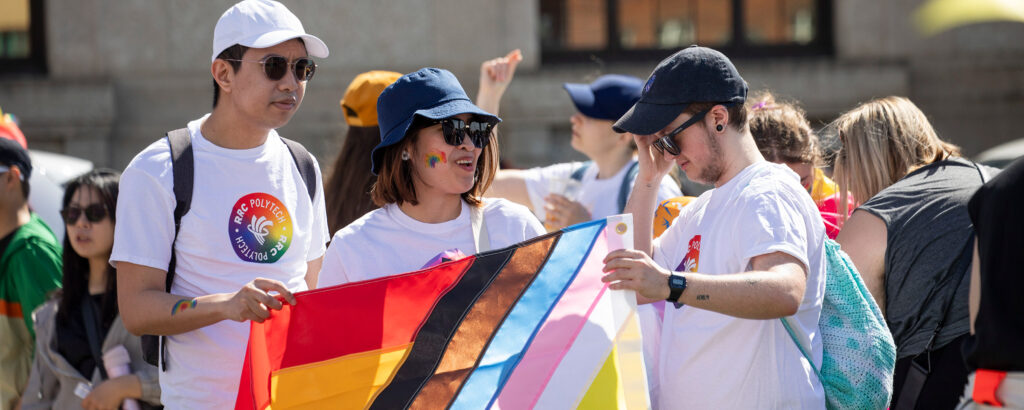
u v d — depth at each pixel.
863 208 2.86
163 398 2.75
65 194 3.70
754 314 2.15
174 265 2.65
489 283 2.56
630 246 2.52
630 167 4.10
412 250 2.70
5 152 3.99
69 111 9.02
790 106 3.33
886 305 2.83
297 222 2.83
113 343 3.56
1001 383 2.08
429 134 2.62
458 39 9.34
